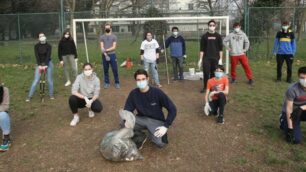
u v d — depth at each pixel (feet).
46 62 29.17
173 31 35.94
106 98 29.43
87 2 98.53
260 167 16.80
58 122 23.56
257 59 54.34
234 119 23.38
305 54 58.03
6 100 19.79
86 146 19.48
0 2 91.45
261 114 24.36
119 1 93.20
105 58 32.99
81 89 23.34
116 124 22.79
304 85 18.61
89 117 24.22
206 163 17.30
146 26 49.88
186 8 92.94
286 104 19.48
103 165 17.21
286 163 17.04
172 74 40.63
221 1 74.84
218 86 23.26
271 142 19.48
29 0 98.02
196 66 49.08
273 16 54.65
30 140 20.59
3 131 19.29
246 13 54.49
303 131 20.74
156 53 33.50
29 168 17.30
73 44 34.65
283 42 34.32
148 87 18.22
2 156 18.63
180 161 17.52
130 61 48.65
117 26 65.31
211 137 20.39
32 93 29.22
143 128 18.57
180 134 20.88
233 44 33.83
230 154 18.20
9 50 61.21
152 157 17.88
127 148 17.21
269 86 33.27
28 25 60.34
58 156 18.42
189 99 28.78
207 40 30.63
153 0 67.41
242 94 29.91
